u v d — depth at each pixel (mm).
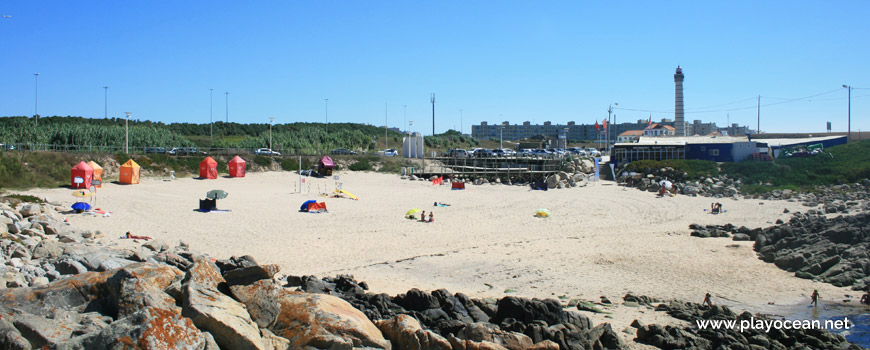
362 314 16234
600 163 91438
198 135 141125
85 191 56375
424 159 98250
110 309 14898
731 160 84688
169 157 75625
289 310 15180
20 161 59125
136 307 14273
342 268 31984
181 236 38562
